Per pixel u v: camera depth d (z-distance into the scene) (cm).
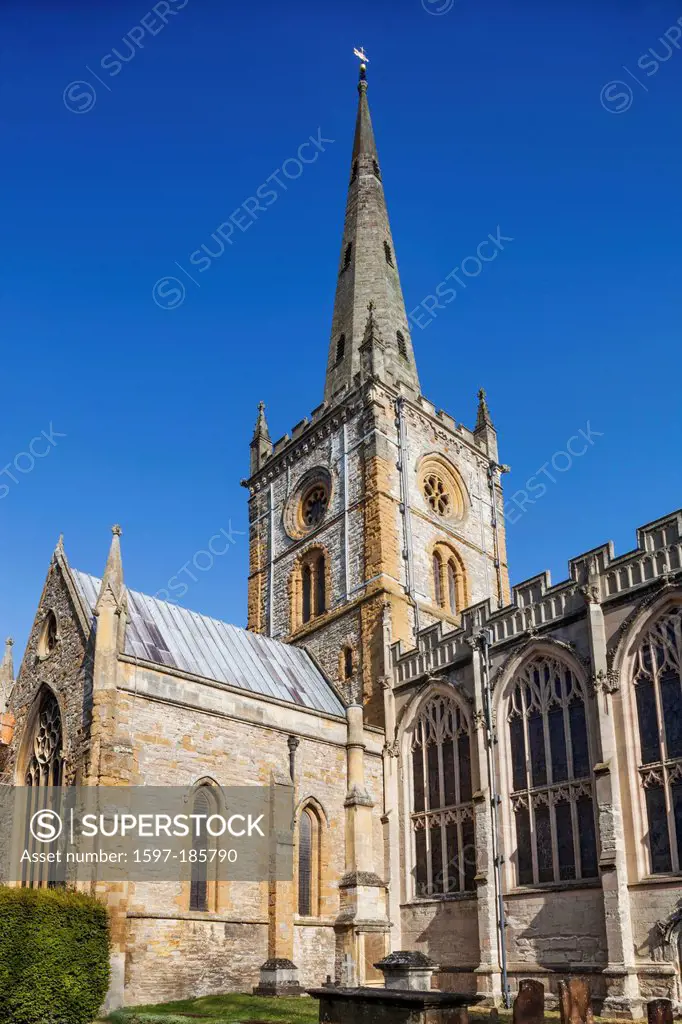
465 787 4450
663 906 3356
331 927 4253
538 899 3838
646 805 3550
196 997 3572
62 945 3127
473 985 3988
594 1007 3438
